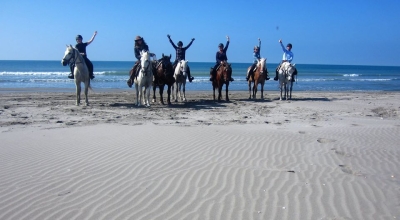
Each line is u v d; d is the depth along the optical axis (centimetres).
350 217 452
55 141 852
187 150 768
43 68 8312
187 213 459
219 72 1820
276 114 1409
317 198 512
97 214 455
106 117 1271
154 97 1770
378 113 1480
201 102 1825
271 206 483
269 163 682
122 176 600
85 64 1539
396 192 541
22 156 720
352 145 838
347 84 4147
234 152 757
